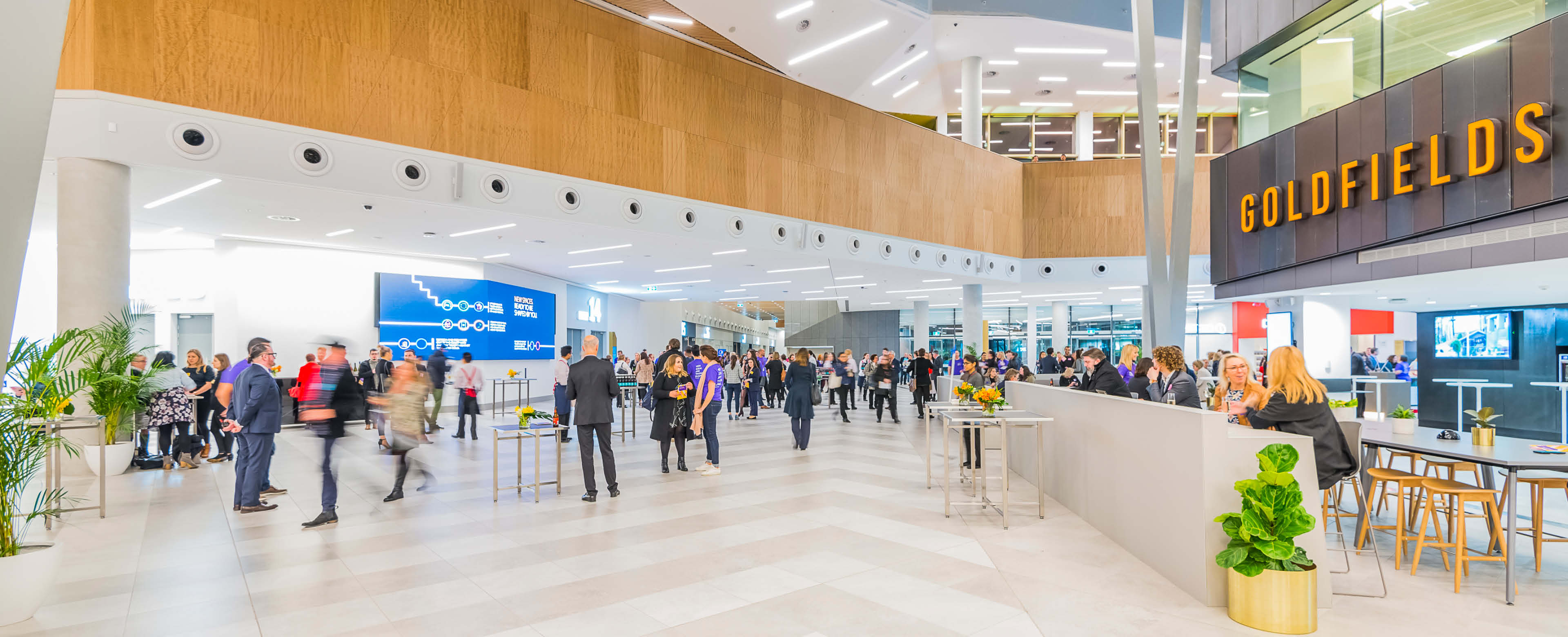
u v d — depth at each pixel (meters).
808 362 10.94
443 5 10.09
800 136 14.52
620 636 3.71
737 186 13.47
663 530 5.91
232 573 4.80
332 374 6.21
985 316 31.39
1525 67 8.04
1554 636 3.62
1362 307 14.16
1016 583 4.51
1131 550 5.13
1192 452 4.24
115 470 8.54
